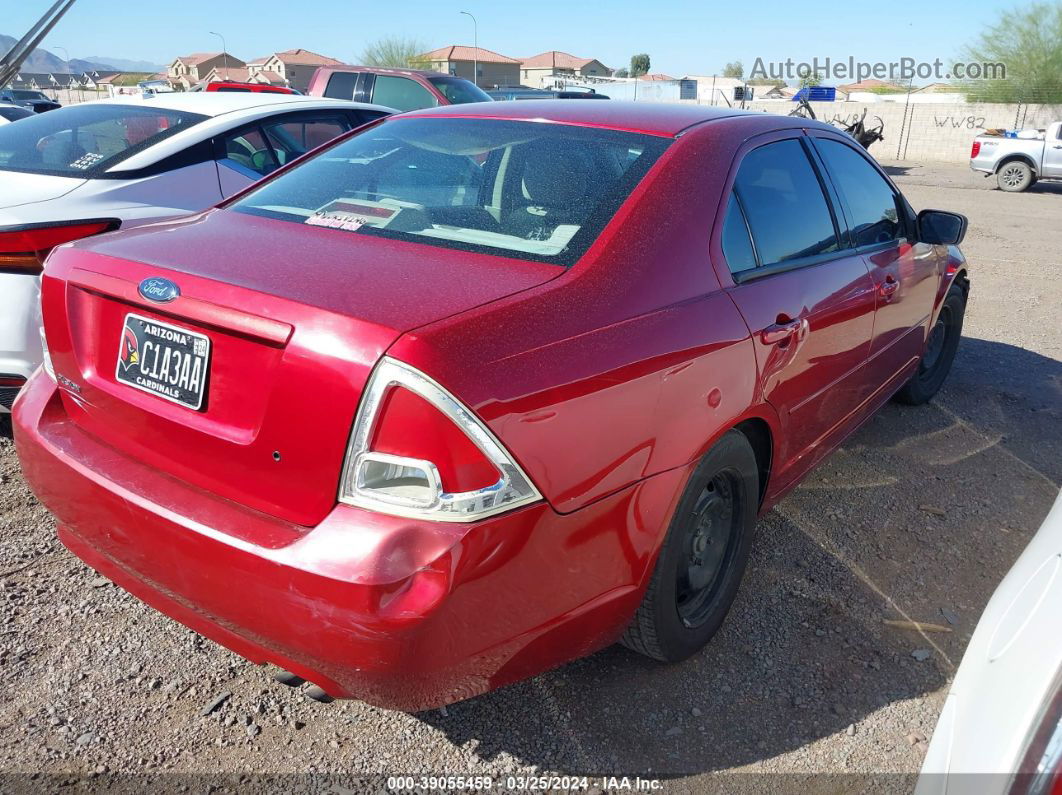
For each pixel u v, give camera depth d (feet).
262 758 7.22
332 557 5.58
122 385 6.92
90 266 7.08
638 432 6.73
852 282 10.32
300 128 17.37
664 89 115.65
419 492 5.58
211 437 6.25
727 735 7.68
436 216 7.78
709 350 7.42
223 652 8.47
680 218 7.79
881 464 13.44
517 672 6.45
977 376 18.12
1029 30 113.50
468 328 5.77
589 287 6.75
